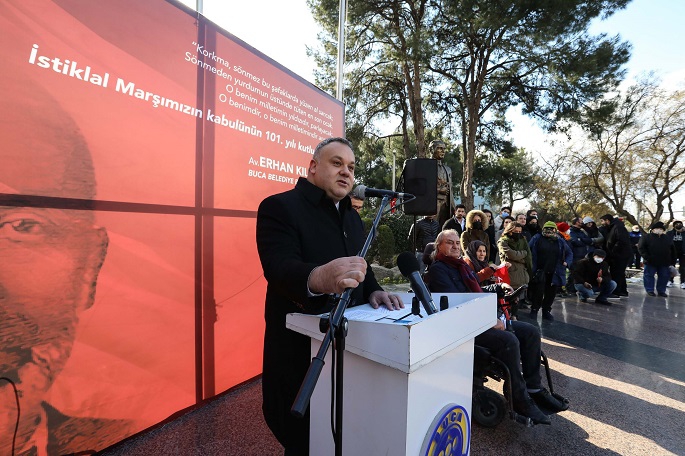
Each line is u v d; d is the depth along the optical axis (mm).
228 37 2703
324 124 3801
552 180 22094
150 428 2244
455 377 1386
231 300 2760
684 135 17875
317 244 1530
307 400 940
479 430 2479
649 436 2436
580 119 14195
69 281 1860
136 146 2133
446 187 5930
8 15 1626
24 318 1710
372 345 1141
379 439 1191
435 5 13180
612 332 4938
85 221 1918
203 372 2559
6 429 1664
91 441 1962
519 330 2650
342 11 4211
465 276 2828
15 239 1680
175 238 2359
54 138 1791
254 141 2930
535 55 13312
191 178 2447
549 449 2271
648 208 21016
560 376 3434
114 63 2018
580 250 7559
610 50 12641
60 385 1837
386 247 9969
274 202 1510
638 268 12656
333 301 1274
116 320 2059
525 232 6785
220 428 2318
